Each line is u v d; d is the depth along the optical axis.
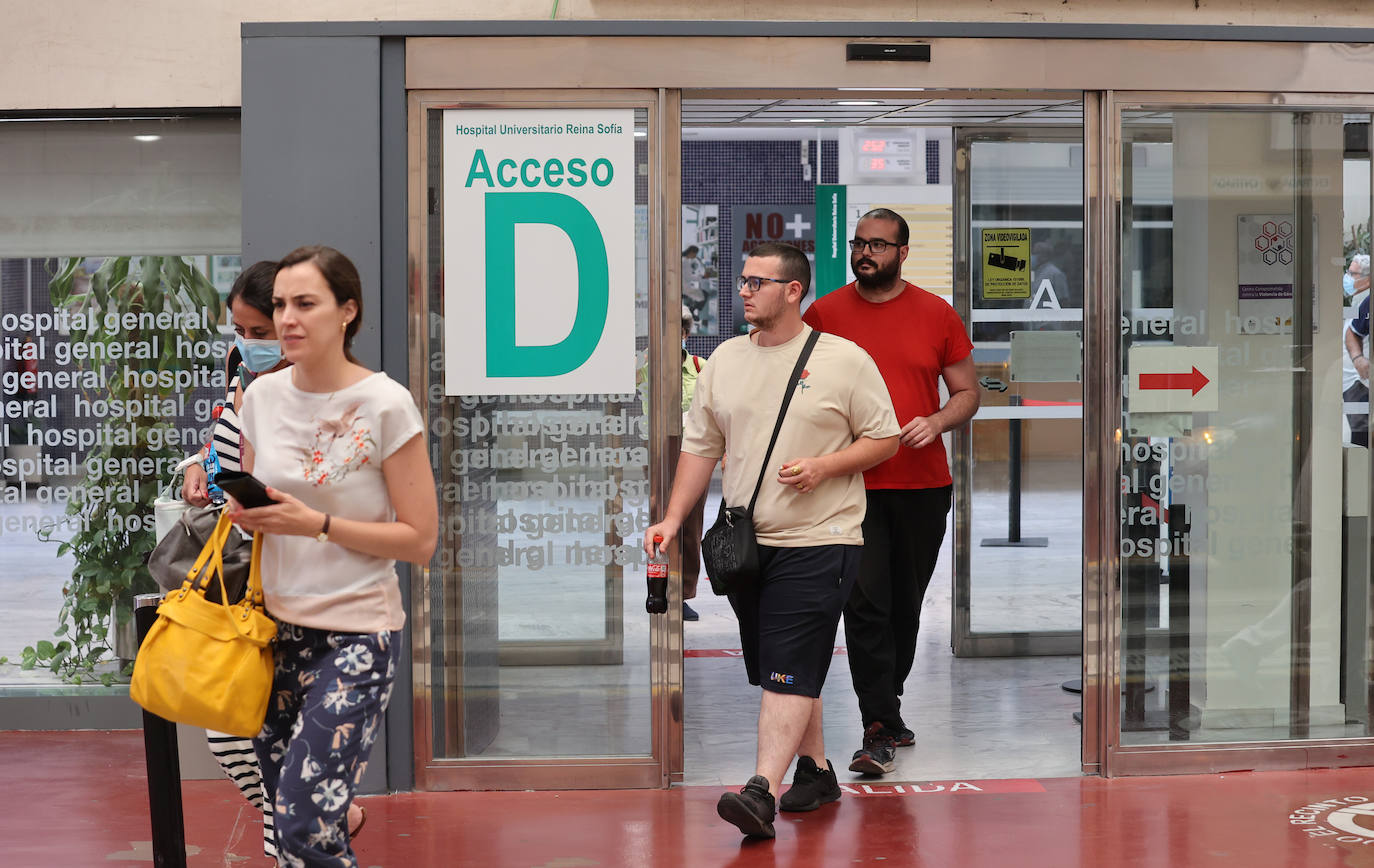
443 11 5.86
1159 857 4.81
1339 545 5.98
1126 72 5.70
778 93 5.67
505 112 5.55
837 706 7.21
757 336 5.12
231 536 3.72
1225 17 5.97
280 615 3.50
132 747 6.32
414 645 5.64
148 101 6.14
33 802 5.50
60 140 6.45
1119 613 5.84
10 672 6.66
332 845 3.40
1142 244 5.79
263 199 5.46
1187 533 5.88
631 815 5.33
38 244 6.49
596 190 5.57
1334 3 6.01
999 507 8.38
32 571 6.62
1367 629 6.00
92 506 6.60
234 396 4.12
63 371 6.54
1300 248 5.89
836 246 13.95
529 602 5.68
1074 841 4.98
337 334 3.50
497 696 5.71
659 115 5.56
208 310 6.52
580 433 5.65
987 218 8.15
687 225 20.53
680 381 5.67
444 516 5.66
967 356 6.10
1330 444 5.95
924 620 9.59
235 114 6.39
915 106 7.15
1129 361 5.81
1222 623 5.91
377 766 5.62
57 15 6.12
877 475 5.94
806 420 4.93
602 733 5.72
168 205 6.48
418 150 5.54
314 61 5.44
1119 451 5.82
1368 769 5.94
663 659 5.69
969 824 5.19
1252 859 4.78
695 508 5.66
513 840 5.03
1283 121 5.84
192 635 3.39
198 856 4.85
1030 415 8.33
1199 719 5.91
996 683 7.67
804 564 4.90
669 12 5.78
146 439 6.57
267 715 3.58
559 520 5.67
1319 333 5.91
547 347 5.62
